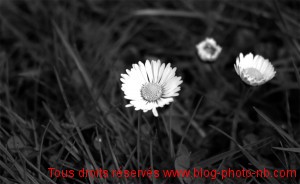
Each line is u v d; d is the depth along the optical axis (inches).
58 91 9.2
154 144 7.9
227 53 10.6
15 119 8.3
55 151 7.9
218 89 9.8
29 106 9.4
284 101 9.2
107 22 11.2
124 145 7.9
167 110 9.2
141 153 7.7
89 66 9.9
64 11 11.2
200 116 9.1
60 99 9.1
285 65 9.9
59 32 9.7
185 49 10.9
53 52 10.4
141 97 7.3
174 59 10.8
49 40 10.8
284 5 11.2
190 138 8.6
